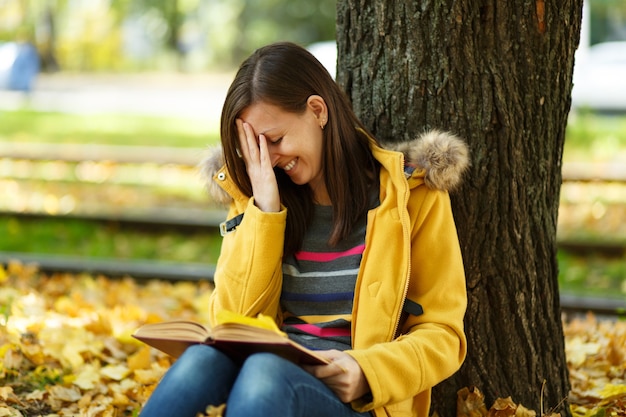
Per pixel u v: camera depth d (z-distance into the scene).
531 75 3.71
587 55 17.27
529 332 3.87
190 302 6.51
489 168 3.71
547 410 3.94
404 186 3.23
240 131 3.33
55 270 7.32
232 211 3.57
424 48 3.70
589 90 16.75
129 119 18.33
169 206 10.37
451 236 3.32
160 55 38.53
